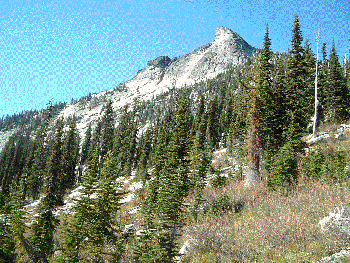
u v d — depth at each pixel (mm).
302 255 8781
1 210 20250
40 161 81875
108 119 88875
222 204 16891
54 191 25844
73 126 83188
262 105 25844
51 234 20375
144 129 150375
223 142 67688
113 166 17062
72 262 14227
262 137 25422
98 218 15711
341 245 8547
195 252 11578
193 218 16375
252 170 23609
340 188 14508
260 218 13203
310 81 41250
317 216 11430
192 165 24938
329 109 43000
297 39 38375
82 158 93000
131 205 25438
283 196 16047
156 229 12711
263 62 29484
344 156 21484
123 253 14797
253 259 9594
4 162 107438
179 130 29281
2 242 15477
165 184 18719
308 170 20750
